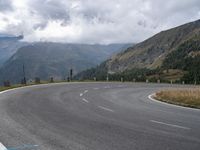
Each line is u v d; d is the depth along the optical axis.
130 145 9.35
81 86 41.91
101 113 16.41
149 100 26.69
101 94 30.48
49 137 10.06
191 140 10.36
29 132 10.73
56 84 44.25
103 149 8.77
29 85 39.66
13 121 12.76
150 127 12.63
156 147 9.21
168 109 20.05
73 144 9.22
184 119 15.45
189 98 25.22
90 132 11.08
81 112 16.45
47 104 19.56
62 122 12.99
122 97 28.41
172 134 11.30
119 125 12.80
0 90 29.33
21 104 18.80
